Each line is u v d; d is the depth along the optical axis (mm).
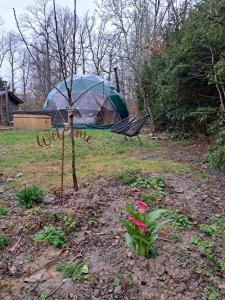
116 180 4500
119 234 2922
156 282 2357
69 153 7199
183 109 9195
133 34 17641
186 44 7582
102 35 28906
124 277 2396
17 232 3102
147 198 3664
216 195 3959
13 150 7797
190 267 2504
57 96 15555
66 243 2877
